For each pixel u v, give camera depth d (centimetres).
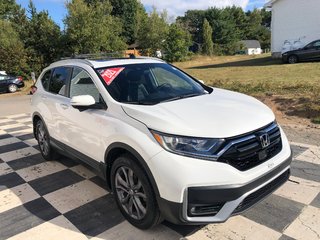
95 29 2819
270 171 305
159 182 289
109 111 359
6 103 1539
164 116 309
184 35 4312
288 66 1631
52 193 434
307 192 388
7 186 467
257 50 7944
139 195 323
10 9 3609
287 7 2098
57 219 367
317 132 614
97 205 392
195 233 323
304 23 2047
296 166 464
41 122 547
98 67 412
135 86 392
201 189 275
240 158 287
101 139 363
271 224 330
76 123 415
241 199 283
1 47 2589
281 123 698
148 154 295
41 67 2781
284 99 826
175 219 289
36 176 497
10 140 720
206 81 1311
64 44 2842
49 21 2825
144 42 4178
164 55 4047
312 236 307
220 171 276
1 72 2169
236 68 1880
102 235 331
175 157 282
